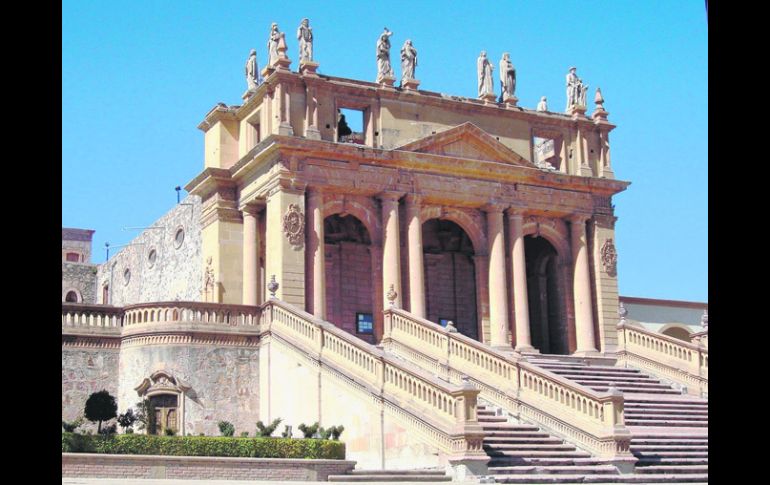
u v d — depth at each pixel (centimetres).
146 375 3847
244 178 4859
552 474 2989
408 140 4900
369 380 3331
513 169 5053
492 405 3603
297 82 4697
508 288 5062
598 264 5247
